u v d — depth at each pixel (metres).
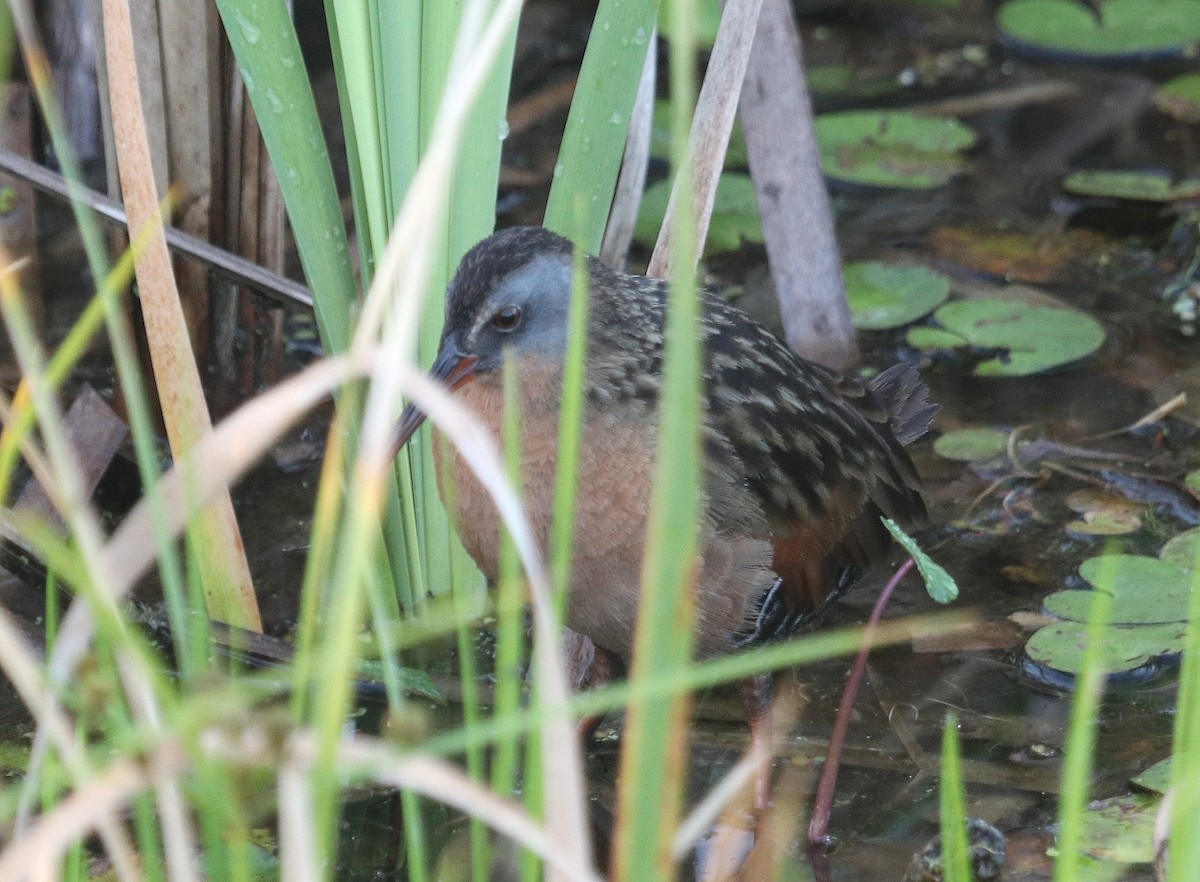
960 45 11.91
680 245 2.91
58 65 9.34
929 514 8.08
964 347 9.22
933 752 6.61
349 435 6.74
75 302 9.33
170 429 6.61
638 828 3.15
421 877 4.25
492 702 7.00
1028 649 6.94
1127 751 6.55
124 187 6.21
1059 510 8.05
